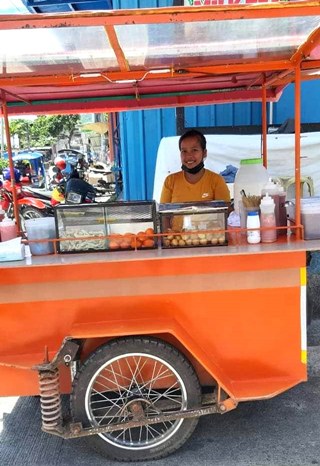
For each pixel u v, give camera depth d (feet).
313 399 9.04
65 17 5.08
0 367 7.32
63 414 8.15
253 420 8.41
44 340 7.18
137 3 15.23
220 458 7.39
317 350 10.95
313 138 14.40
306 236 7.26
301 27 5.90
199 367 7.45
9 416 8.88
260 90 10.77
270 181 8.00
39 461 7.53
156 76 7.52
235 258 6.93
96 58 6.76
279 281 7.02
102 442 7.25
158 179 14.80
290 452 7.50
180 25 5.63
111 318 7.10
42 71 7.36
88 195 22.09
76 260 6.75
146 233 7.14
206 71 7.35
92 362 6.98
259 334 7.18
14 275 6.93
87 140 65.00
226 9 5.12
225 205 7.77
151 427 7.68
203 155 10.08
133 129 17.54
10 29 5.18
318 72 8.74
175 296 7.05
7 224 7.71
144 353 7.01
